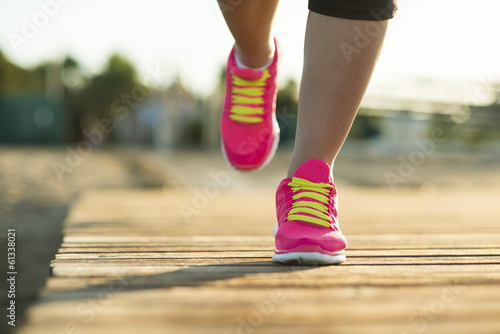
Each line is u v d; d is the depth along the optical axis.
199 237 2.10
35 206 6.26
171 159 16.55
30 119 24.69
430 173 12.08
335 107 1.39
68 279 1.23
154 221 2.93
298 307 1.02
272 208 3.80
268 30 1.60
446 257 1.54
